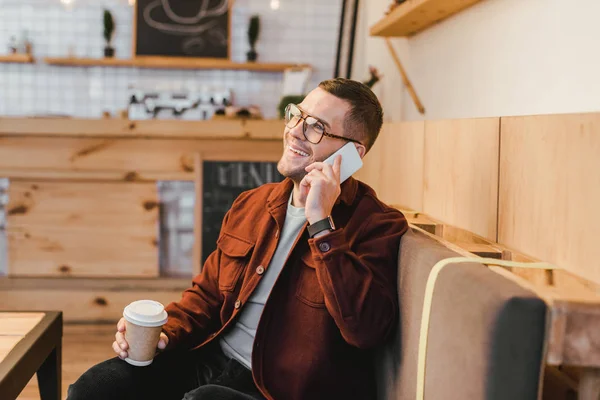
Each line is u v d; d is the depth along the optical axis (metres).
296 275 1.52
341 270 1.35
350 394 1.49
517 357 0.93
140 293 3.55
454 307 1.08
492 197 1.60
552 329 0.93
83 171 3.56
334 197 1.43
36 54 5.04
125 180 3.60
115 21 5.05
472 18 2.31
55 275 3.62
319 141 1.54
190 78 5.11
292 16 5.11
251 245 1.64
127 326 1.44
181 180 3.61
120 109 5.09
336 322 1.38
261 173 3.63
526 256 1.39
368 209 1.57
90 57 5.05
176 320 1.62
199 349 1.68
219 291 1.71
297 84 4.31
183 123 3.53
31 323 1.77
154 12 5.01
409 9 2.46
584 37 1.56
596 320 0.93
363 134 1.59
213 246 3.64
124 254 3.64
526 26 1.88
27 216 3.59
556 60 1.70
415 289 1.30
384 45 3.74
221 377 1.54
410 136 2.32
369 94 1.60
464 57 2.39
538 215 1.36
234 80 5.13
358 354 1.52
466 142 1.76
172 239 3.89
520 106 1.92
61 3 5.01
